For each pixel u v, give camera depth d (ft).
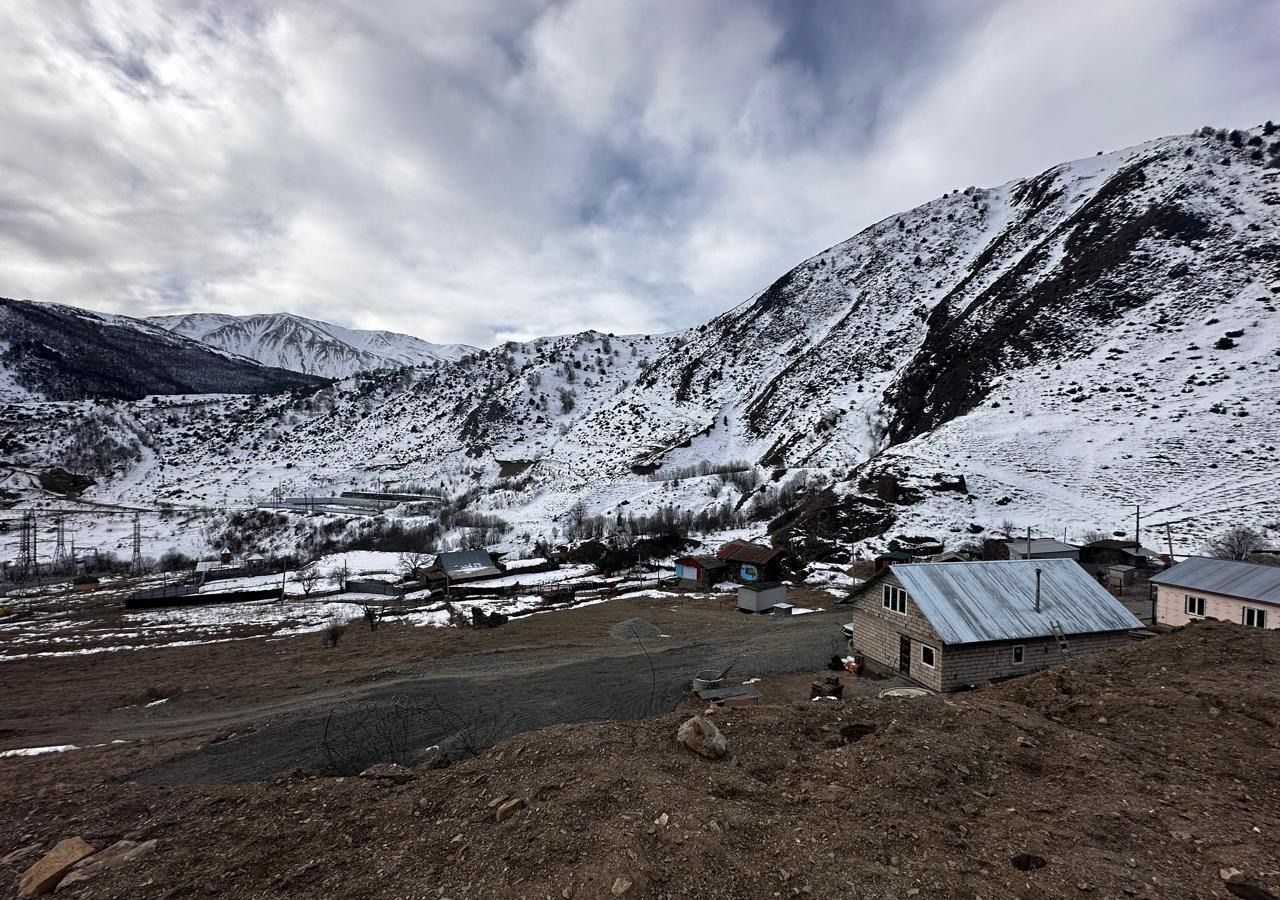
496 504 335.47
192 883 22.84
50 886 23.50
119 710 75.51
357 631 126.82
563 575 191.11
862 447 290.15
